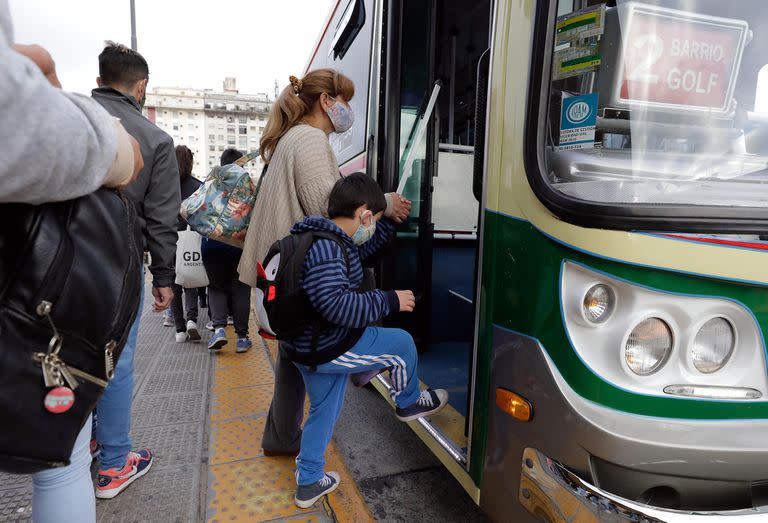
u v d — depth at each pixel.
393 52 2.79
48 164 0.76
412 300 1.81
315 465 2.04
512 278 1.48
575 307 1.28
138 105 2.31
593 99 1.32
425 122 2.71
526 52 1.45
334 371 1.86
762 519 1.20
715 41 1.38
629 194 1.25
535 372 1.38
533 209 1.40
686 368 1.28
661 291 1.22
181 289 4.51
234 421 2.88
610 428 1.20
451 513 2.13
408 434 2.85
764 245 1.24
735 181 1.34
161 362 3.93
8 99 0.69
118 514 2.02
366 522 2.01
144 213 2.25
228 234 2.40
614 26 1.32
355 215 1.82
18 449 0.86
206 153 116.69
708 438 1.22
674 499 1.24
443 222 3.51
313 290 1.65
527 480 1.42
